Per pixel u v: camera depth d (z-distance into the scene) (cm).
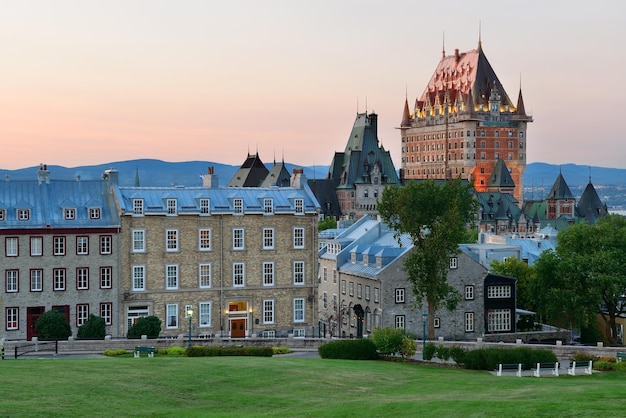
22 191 9856
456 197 10038
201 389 4981
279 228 10581
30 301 9544
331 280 12606
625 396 4641
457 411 4150
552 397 4662
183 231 10169
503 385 5638
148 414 4162
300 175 11181
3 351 7181
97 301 9806
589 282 11088
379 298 10912
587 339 11662
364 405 4491
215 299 10306
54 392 4484
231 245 10381
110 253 9862
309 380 5491
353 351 7469
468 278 11275
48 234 9606
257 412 4394
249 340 8406
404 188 10200
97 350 8006
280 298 10581
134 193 10231
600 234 11588
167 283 10100
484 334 11275
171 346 8256
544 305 11538
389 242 12300
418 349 8456
